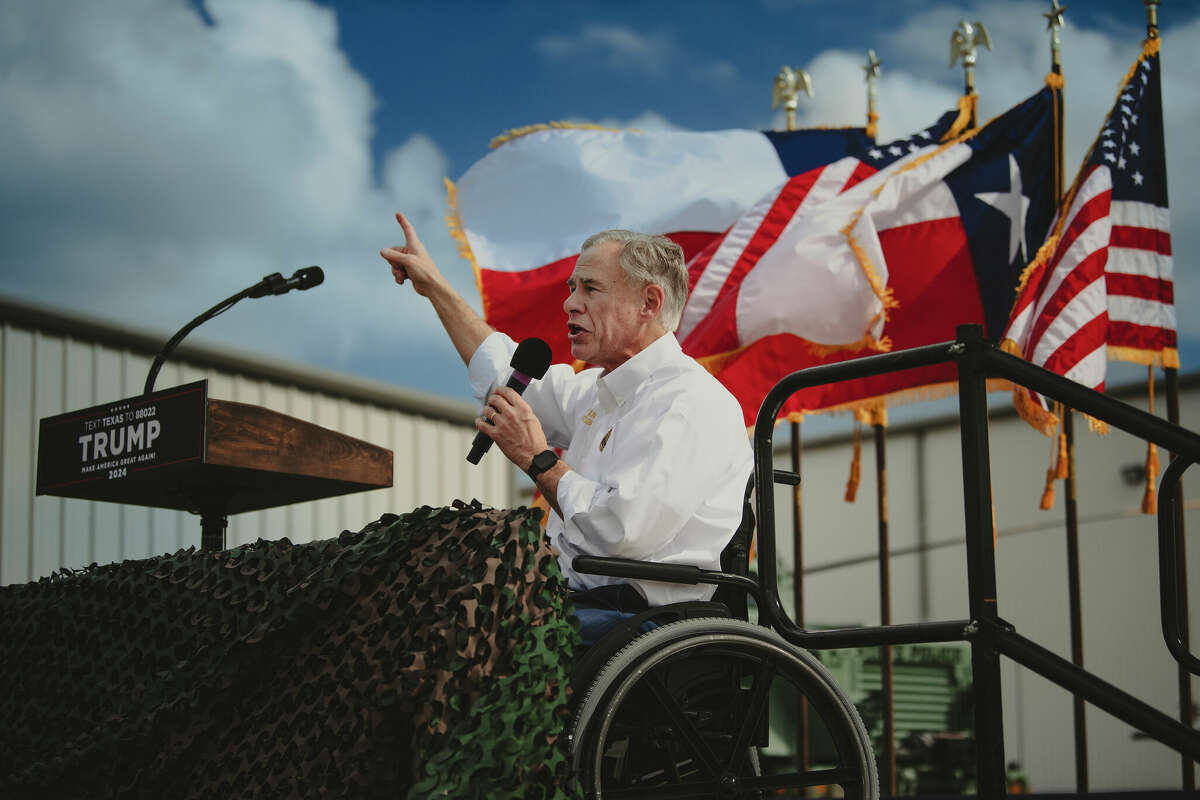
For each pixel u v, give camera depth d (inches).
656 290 80.1
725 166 172.9
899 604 491.5
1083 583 474.0
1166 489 91.8
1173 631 90.7
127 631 74.4
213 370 311.1
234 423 77.7
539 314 164.7
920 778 290.4
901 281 156.2
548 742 54.6
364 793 57.5
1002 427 499.2
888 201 153.8
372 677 58.7
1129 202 155.2
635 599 71.9
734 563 75.2
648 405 76.5
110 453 82.7
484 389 92.7
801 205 162.4
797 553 158.6
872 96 177.8
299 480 82.4
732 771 67.4
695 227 170.2
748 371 153.0
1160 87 158.7
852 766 70.5
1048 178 158.7
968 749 292.2
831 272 150.4
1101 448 477.4
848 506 505.4
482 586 56.7
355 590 62.0
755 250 161.0
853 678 301.4
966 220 156.3
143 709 67.5
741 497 75.4
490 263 167.6
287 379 330.6
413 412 370.0
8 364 264.2
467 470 385.4
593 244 82.4
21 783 69.4
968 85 165.3
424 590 58.7
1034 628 481.4
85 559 272.1
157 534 287.9
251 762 63.3
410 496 364.5
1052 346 144.6
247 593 67.1
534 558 57.3
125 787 67.9
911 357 67.7
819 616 502.3
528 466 73.4
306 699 62.1
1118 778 449.7
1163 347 154.1
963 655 314.3
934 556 487.5
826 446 516.4
